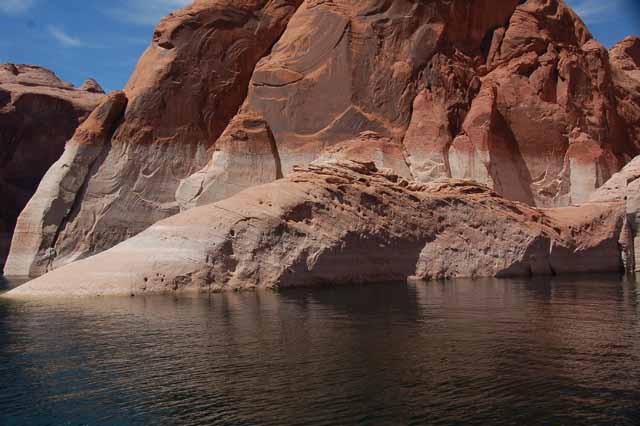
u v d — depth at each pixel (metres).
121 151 42.50
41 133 62.50
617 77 49.94
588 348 13.20
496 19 44.19
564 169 41.16
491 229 30.94
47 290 24.14
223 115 44.03
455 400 9.97
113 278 24.17
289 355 12.94
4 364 12.81
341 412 9.53
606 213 33.62
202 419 9.42
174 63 43.69
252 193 28.23
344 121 40.22
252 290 25.00
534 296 21.88
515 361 12.19
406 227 29.70
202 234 25.72
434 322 16.50
